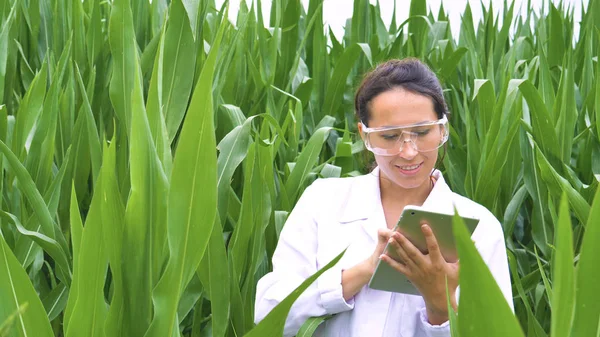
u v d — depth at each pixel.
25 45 3.72
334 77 3.85
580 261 1.08
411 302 2.00
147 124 1.59
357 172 3.20
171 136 2.32
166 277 1.51
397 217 2.09
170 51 2.33
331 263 1.45
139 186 1.59
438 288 1.81
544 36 4.54
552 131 3.16
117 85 2.36
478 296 1.01
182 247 1.50
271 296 2.04
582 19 4.71
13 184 2.63
